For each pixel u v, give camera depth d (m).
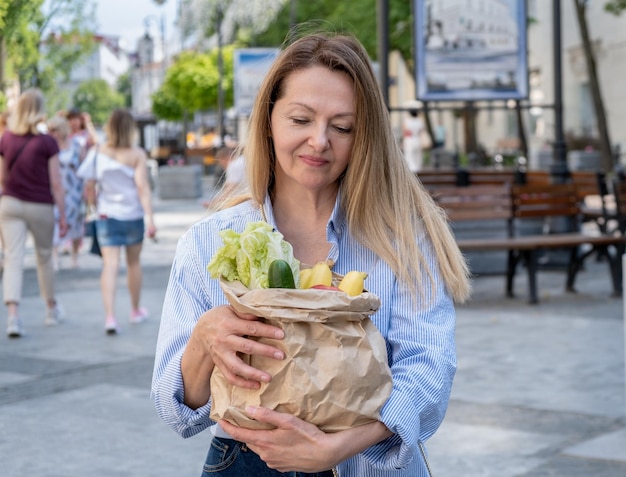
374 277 2.34
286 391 2.01
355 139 2.31
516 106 13.72
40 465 5.25
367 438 2.08
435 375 2.24
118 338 8.80
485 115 42.97
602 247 11.09
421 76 13.44
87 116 14.33
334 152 2.30
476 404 6.46
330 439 2.04
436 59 13.43
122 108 9.29
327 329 2.01
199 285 2.38
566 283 11.74
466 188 11.59
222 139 33.91
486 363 7.67
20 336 8.88
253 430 2.06
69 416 6.21
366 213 2.34
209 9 33.69
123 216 9.10
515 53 13.46
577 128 36.88
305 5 36.78
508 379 7.13
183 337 2.33
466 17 13.39
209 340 2.08
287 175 2.40
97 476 5.09
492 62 13.46
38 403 6.51
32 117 8.98
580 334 8.85
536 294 10.61
